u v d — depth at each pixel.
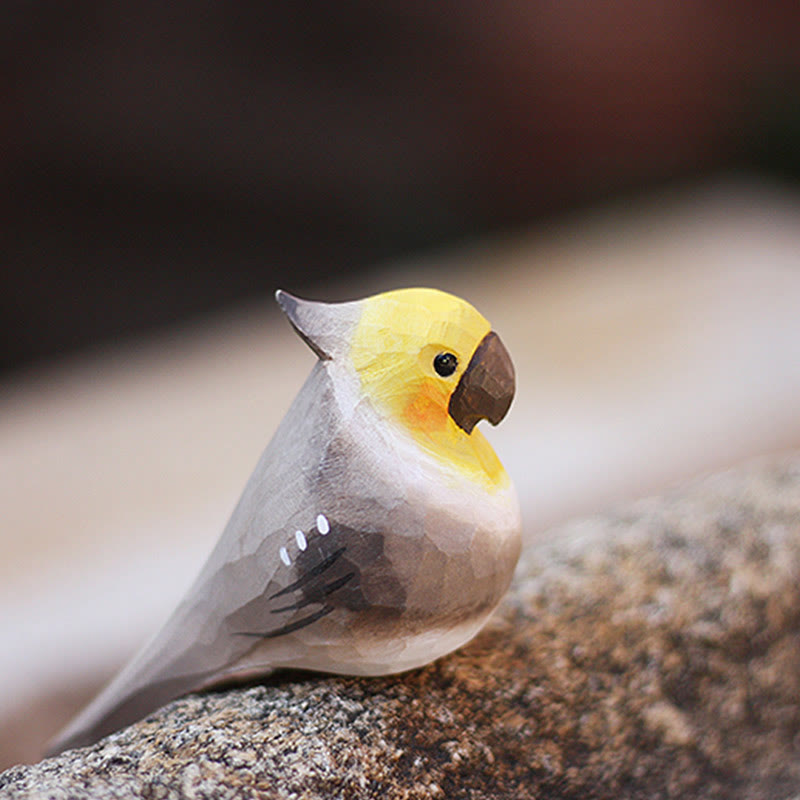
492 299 2.45
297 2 2.17
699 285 2.47
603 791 1.00
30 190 2.16
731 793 1.02
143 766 0.97
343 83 2.30
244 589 0.98
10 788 0.96
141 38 2.09
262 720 0.98
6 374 2.29
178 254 2.35
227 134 2.26
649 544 1.05
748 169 3.05
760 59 2.83
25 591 1.46
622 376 2.03
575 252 2.67
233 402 2.09
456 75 2.41
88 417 2.11
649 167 2.87
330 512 0.97
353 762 0.98
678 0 2.57
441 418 0.98
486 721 1.00
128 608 1.41
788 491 1.07
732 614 1.03
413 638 0.98
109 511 1.69
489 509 0.98
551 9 2.42
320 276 2.49
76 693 1.30
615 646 1.02
